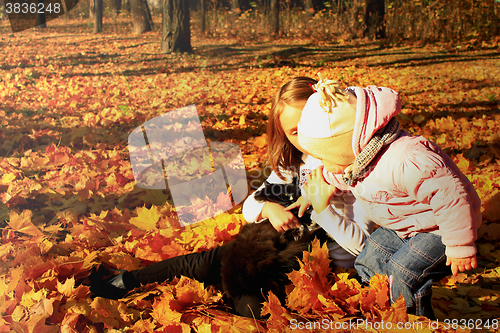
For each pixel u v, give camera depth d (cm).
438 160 157
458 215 155
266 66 923
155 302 200
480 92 707
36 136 509
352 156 164
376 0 1071
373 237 186
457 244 157
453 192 154
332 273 196
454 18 1021
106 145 475
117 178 340
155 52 1022
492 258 252
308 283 171
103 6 1248
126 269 228
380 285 174
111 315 192
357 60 948
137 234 258
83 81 822
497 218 282
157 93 729
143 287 214
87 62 967
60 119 596
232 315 186
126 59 976
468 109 623
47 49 1064
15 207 322
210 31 1195
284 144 194
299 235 186
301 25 1173
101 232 260
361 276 189
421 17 1050
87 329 186
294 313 177
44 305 188
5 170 394
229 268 182
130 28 1243
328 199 183
